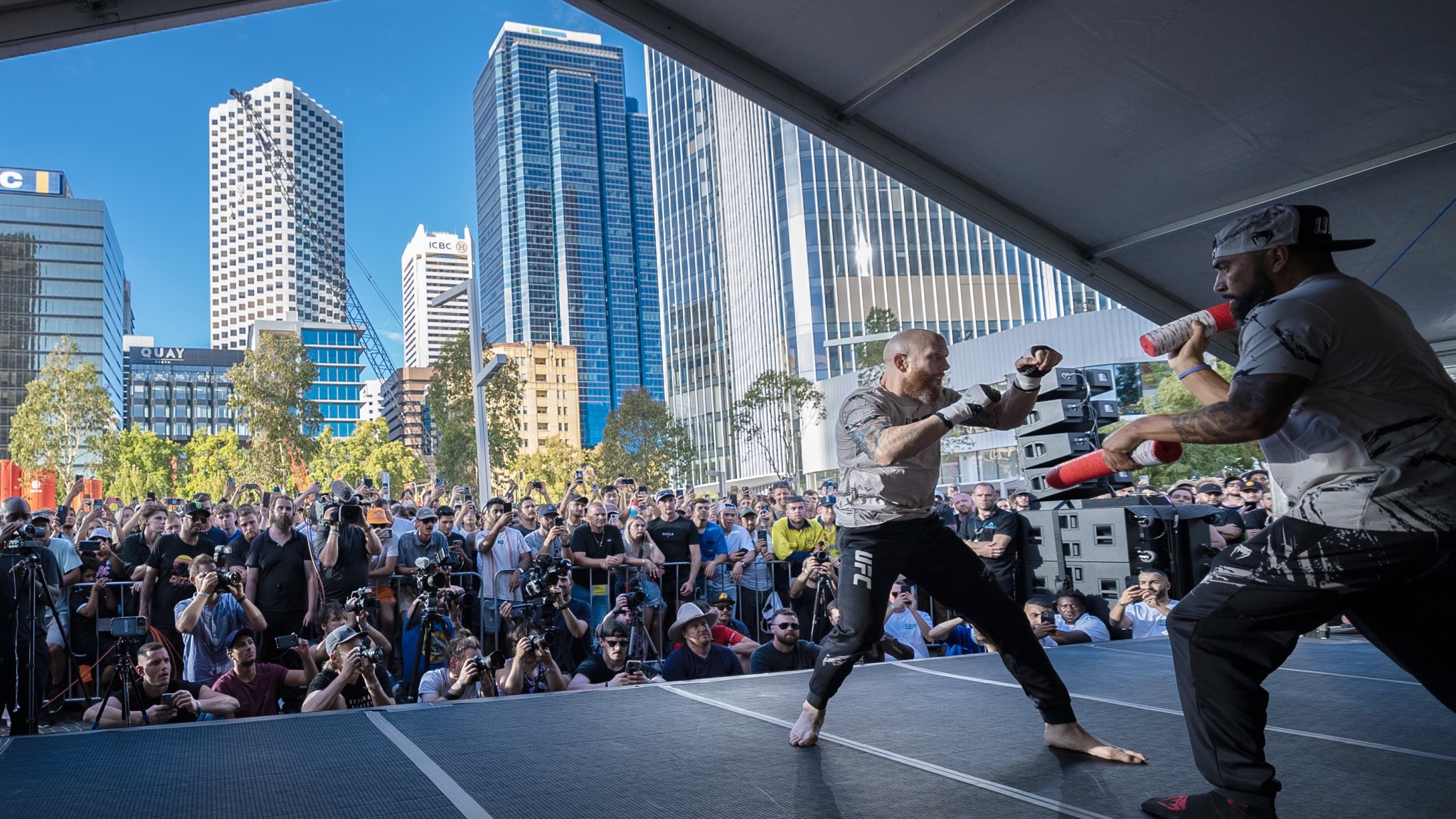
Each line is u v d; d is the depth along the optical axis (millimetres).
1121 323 32406
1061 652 5145
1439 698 2127
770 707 3666
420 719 3496
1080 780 2564
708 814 2330
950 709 3543
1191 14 6109
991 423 2826
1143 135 7359
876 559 3010
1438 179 7348
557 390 169750
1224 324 2570
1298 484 2137
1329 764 2652
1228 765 2150
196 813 2375
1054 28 6426
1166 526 7082
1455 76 6430
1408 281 8688
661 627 8758
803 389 48875
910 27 6633
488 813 2355
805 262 69438
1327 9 5953
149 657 5902
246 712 5992
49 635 7344
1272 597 2117
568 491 10852
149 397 188250
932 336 3092
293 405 57812
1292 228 2168
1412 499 1976
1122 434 2209
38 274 150125
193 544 8117
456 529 11039
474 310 17203
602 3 6574
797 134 70250
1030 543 7961
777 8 6594
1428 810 2229
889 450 2793
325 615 7160
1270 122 7035
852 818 2281
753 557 9742
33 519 7512
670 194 100375
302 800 2477
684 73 98250
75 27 5352
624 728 3318
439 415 43625
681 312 97812
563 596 7406
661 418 59312
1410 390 2014
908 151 7961
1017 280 71688
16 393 146125
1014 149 7730
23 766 2834
